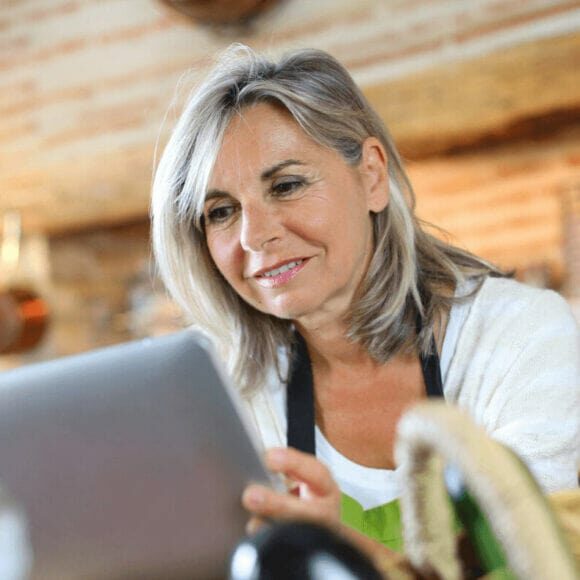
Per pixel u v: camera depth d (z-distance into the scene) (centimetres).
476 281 179
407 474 82
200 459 91
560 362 162
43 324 518
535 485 72
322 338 173
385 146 176
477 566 87
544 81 377
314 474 98
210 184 160
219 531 92
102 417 91
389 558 96
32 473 91
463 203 473
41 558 91
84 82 489
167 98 465
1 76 512
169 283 180
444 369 173
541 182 455
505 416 162
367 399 176
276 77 164
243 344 181
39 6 500
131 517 90
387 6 414
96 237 542
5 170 515
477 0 395
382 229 172
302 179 160
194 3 429
